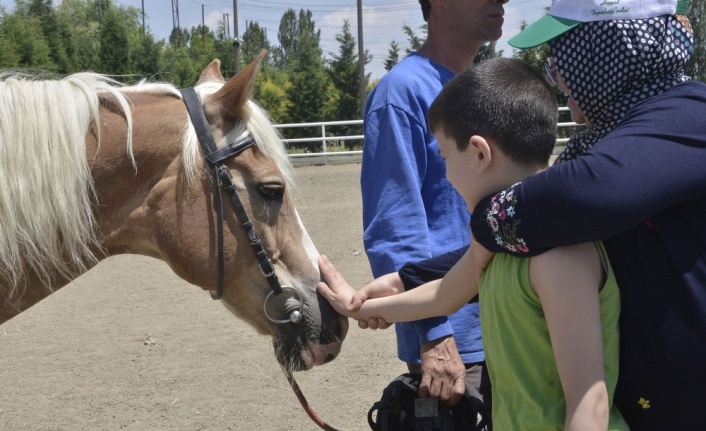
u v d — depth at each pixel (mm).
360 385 4891
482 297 1567
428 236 2258
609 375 1400
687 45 1492
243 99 2268
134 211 2270
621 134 1384
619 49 1454
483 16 2506
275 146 2361
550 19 1519
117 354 5594
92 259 2211
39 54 21750
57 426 4328
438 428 2215
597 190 1312
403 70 2408
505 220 1422
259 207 2303
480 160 1531
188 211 2258
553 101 1557
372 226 2289
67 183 2109
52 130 2109
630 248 1439
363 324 2168
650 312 1412
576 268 1379
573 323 1354
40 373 5227
